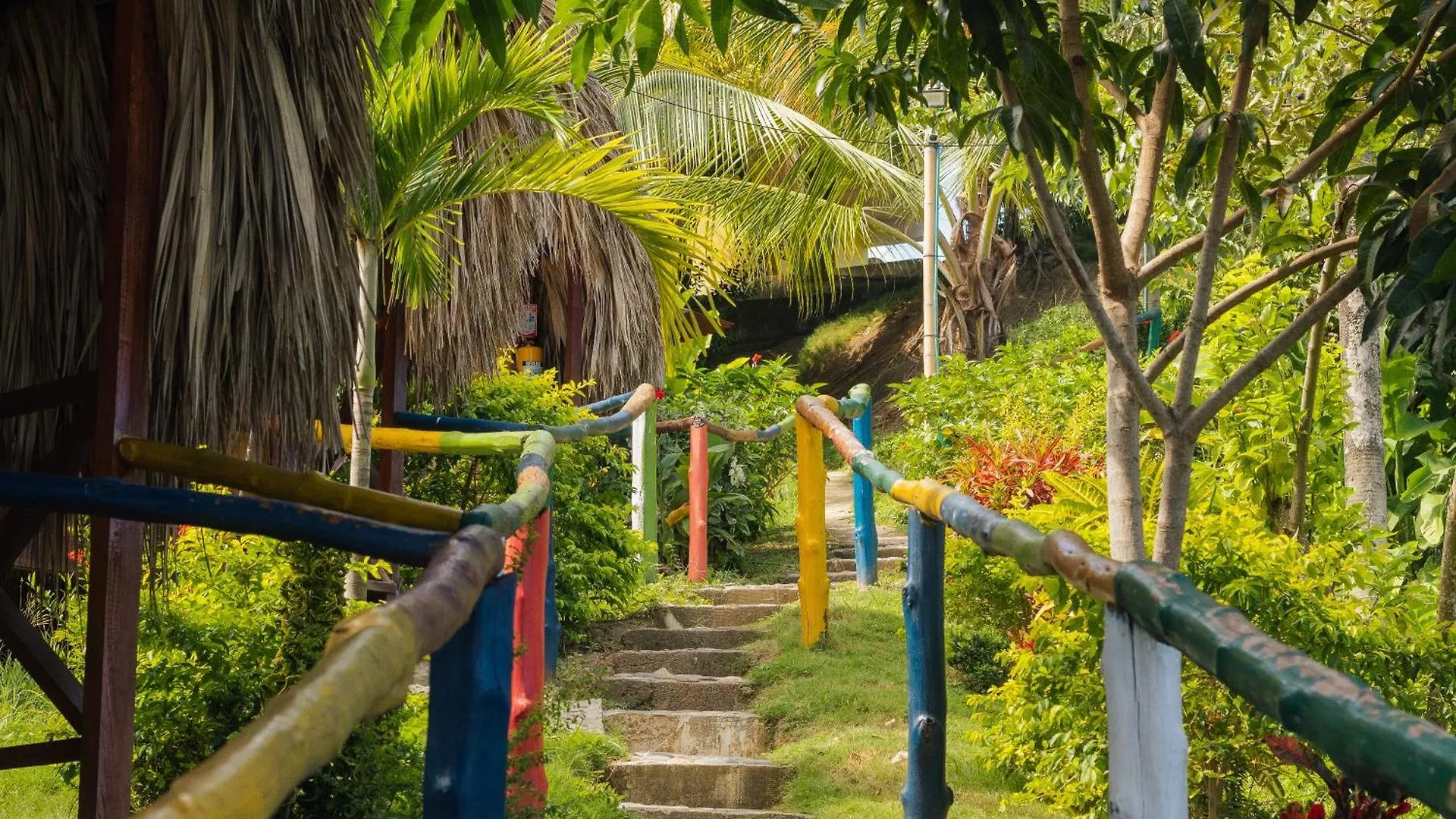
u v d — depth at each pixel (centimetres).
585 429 614
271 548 431
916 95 351
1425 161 273
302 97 312
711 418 1018
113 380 279
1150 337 1059
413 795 403
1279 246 350
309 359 313
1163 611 153
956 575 592
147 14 287
